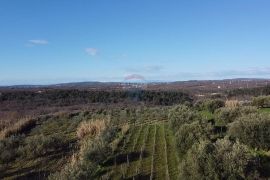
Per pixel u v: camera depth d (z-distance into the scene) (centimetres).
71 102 10506
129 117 7269
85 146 3575
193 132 3444
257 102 6594
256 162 2422
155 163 3309
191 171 2459
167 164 3241
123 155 3694
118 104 10644
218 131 4466
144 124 6184
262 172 2534
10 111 8444
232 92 11969
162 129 5356
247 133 3334
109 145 3781
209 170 2367
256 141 3300
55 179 2502
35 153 3909
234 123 3516
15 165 3609
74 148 4212
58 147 4272
